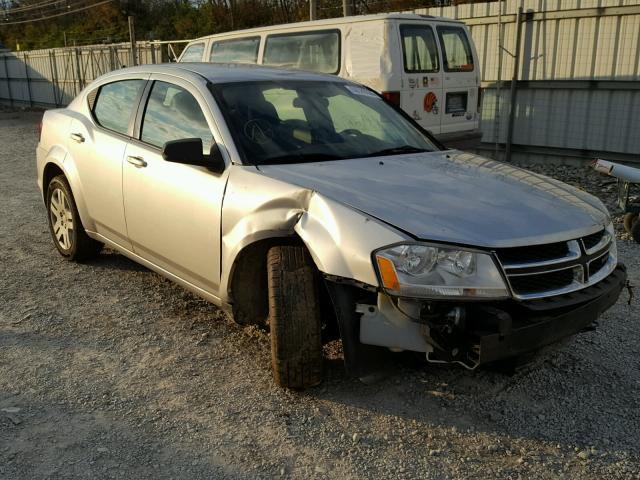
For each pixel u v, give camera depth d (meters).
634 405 3.42
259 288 3.78
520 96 12.17
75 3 54.72
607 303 3.35
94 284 5.18
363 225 3.08
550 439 3.12
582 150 11.55
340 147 4.10
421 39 9.20
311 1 16.66
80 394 3.49
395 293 2.95
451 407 3.39
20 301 4.82
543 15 11.52
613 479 2.83
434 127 9.55
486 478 2.84
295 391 3.53
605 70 10.99
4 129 20.03
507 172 3.99
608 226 3.60
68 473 2.83
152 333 4.27
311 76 4.75
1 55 32.31
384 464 2.93
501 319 2.87
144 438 3.10
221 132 3.89
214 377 3.69
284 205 3.41
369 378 3.29
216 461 2.94
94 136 4.98
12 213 7.73
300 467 2.91
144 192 4.32
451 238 2.96
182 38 42.56
